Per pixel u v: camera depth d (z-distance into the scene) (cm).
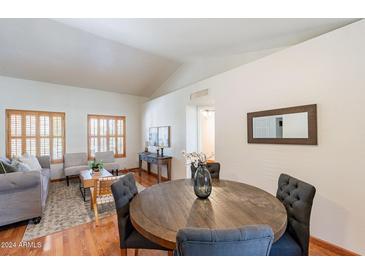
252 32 237
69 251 199
